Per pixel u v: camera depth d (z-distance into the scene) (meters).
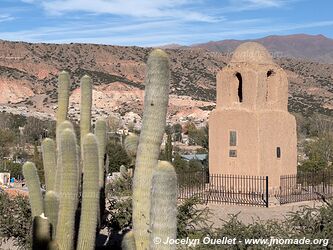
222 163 21.70
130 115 129.25
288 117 22.34
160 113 7.57
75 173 9.45
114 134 66.94
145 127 7.60
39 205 10.37
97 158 9.29
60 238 9.37
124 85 149.12
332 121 83.00
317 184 23.53
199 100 137.50
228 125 21.61
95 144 9.27
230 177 21.39
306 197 20.64
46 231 9.18
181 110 130.75
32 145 77.12
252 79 21.20
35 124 85.19
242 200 19.86
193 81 151.88
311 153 45.56
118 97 143.75
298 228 11.34
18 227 15.38
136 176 7.67
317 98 138.12
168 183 6.24
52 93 144.88
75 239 10.02
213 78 155.50
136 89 149.62
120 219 15.73
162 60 7.52
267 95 22.19
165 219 6.23
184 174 22.52
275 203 19.42
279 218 17.05
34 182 10.41
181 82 150.12
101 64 161.50
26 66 155.00
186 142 89.38
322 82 151.88
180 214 14.01
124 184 18.53
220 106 22.16
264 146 21.08
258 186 20.62
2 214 15.61
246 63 21.50
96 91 143.38
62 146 9.39
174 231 6.28
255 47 22.02
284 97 22.48
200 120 123.00
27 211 15.63
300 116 87.44
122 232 15.63
